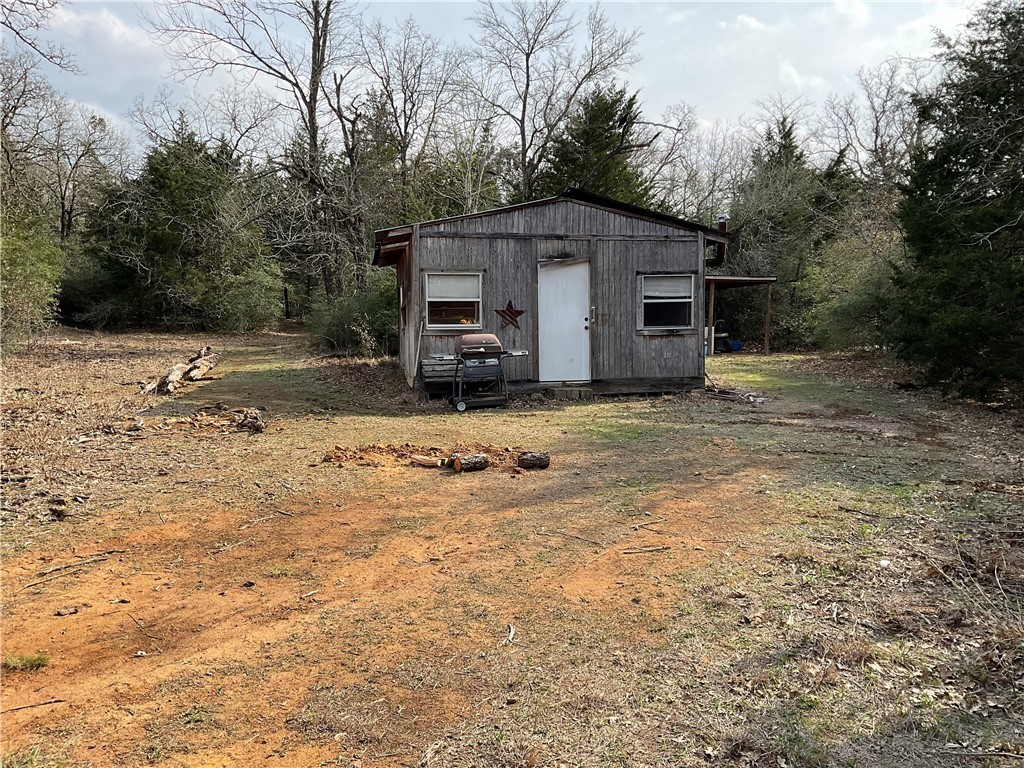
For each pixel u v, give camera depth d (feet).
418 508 18.89
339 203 78.84
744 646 11.18
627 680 10.23
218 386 45.11
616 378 42.98
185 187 98.99
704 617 12.25
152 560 15.25
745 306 87.04
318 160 80.28
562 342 42.27
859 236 74.69
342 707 9.62
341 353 65.26
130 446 26.18
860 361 62.95
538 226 41.63
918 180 49.06
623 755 8.50
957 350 38.52
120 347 75.41
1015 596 12.75
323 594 13.47
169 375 44.68
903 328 42.78
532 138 102.99
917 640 11.29
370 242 79.97
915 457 24.97
